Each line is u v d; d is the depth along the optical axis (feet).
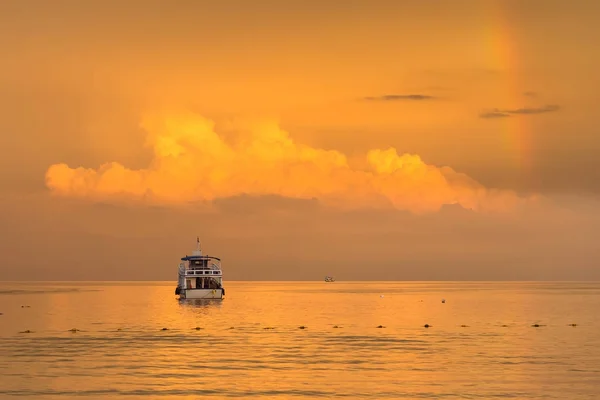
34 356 301.02
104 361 286.25
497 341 359.66
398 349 325.83
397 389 228.63
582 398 215.31
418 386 233.14
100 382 240.53
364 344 347.36
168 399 216.33
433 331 419.54
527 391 224.53
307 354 308.40
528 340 364.17
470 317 548.31
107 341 361.30
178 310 651.25
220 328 442.50
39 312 615.57
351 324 476.95
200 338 377.30
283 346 339.36
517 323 481.46
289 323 485.97
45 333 404.77
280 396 219.61
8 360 288.71
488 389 228.22
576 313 597.52
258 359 292.20
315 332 414.21
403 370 263.29
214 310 654.53
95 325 465.06
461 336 387.55
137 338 376.89
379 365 275.39
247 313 605.73
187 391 226.58
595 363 278.46
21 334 398.83
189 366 273.75
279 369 266.16
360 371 261.44
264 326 458.91
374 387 232.12
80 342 355.97
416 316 562.25
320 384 237.25
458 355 303.27
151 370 263.90
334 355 304.71
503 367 269.23
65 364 278.26
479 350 321.11
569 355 301.43
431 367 269.85
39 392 225.15
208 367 271.28
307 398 216.95
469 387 231.30
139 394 222.48
